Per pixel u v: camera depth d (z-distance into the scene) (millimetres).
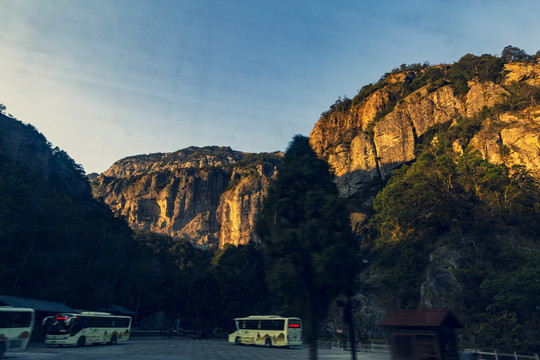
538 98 96562
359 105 157750
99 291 67750
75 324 32375
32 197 50062
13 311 23156
